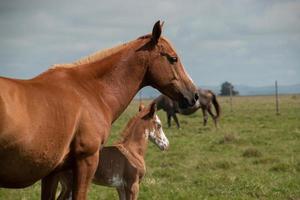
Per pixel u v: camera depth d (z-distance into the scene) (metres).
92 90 6.04
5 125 4.76
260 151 16.66
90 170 5.73
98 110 5.89
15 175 5.06
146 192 10.38
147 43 6.41
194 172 13.45
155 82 6.49
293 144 18.59
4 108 4.76
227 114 36.69
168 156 16.30
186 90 6.55
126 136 9.19
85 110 5.71
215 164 14.22
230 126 26.62
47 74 5.80
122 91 6.29
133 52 6.36
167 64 6.44
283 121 28.30
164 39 6.48
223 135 21.61
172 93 6.53
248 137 20.39
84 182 5.72
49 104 5.29
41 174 5.29
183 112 26.25
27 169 5.10
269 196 10.12
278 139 20.06
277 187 10.77
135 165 8.96
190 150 17.50
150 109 9.50
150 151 17.42
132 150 9.11
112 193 10.24
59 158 5.38
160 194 10.22
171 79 6.47
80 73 6.07
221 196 10.08
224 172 13.25
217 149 17.53
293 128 24.06
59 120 5.32
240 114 36.09
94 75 6.16
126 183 8.92
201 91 26.20
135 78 6.36
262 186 10.75
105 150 8.77
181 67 6.56
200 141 19.94
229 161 14.50
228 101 70.06
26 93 5.11
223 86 118.12
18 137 4.87
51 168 5.35
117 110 6.27
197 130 24.88
